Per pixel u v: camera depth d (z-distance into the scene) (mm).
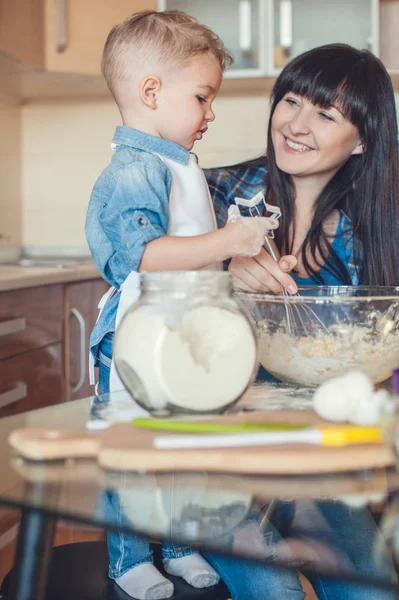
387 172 1464
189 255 1119
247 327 786
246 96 3453
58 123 3582
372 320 908
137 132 1315
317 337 915
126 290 1240
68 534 1899
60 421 803
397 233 1484
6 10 2693
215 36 1369
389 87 1455
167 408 760
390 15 3137
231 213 1160
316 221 1481
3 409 2168
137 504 614
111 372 1199
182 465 664
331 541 581
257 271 1161
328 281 1494
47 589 1145
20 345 2275
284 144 1459
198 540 571
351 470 664
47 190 3611
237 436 683
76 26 3059
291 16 3102
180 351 748
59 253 3621
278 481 659
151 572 1165
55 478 661
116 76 1338
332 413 740
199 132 1364
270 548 567
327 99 1393
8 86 3352
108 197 1254
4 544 1740
